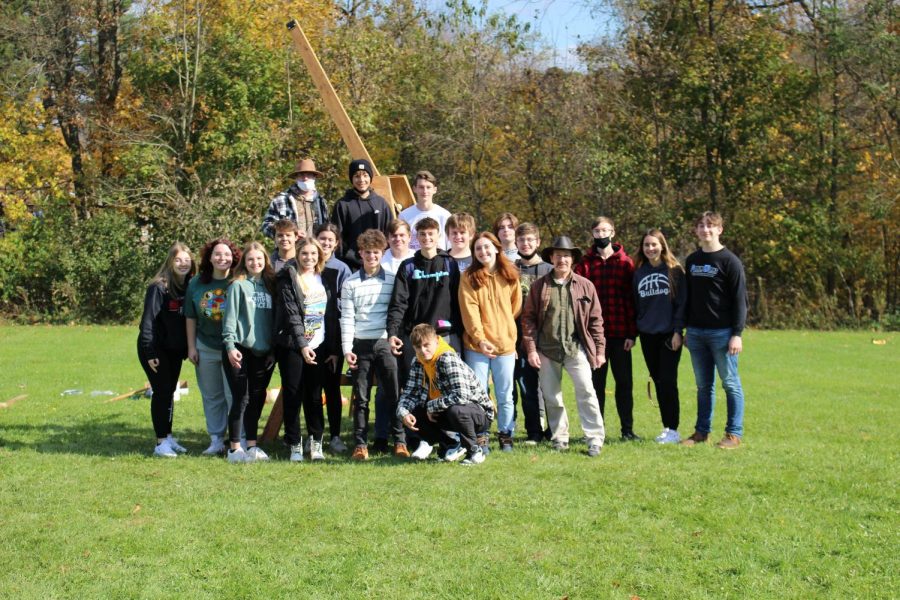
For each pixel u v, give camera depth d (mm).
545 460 7316
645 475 6777
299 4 27453
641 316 8258
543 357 7867
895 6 24328
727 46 24109
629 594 4629
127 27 28609
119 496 6285
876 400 10883
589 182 25234
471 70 26781
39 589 4680
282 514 5828
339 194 26656
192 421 9539
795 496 6246
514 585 4723
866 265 24375
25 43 26422
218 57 26766
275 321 7434
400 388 7625
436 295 7586
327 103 9438
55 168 25562
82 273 23844
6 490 6453
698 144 24484
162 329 7707
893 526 5621
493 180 26984
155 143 25609
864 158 24781
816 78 23984
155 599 4578
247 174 24188
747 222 24094
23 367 14156
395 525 5602
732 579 4809
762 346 17953
